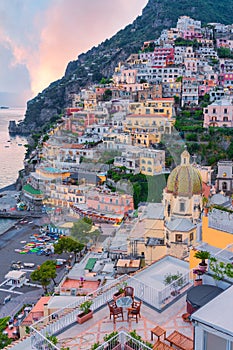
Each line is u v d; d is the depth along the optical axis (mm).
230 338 15320
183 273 26422
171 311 21781
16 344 19797
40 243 98500
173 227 55688
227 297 17484
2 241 102250
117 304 21125
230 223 29828
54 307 42188
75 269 59312
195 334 16578
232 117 145250
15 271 78375
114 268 57125
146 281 25859
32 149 191375
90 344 19156
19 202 136750
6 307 66625
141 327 20453
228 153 131000
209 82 183875
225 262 22484
